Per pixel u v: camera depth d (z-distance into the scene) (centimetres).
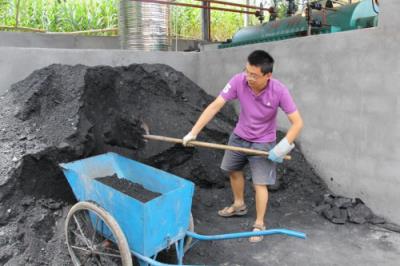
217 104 339
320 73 441
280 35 568
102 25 984
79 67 424
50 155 345
